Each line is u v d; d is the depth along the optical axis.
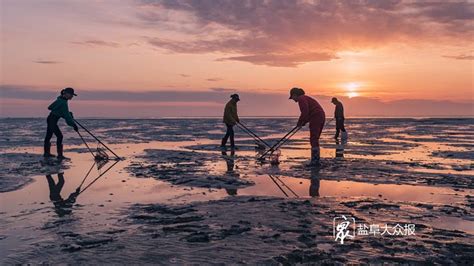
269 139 23.14
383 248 4.23
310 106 11.43
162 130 34.53
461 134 27.92
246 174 9.82
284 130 34.78
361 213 5.77
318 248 4.25
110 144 19.83
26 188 8.01
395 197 7.02
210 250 4.19
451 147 17.34
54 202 6.71
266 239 4.55
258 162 12.27
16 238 4.69
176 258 3.96
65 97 13.47
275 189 7.88
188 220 5.46
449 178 8.98
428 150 15.97
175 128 38.56
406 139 22.83
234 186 8.18
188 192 7.59
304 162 12.20
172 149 16.94
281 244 4.38
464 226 5.15
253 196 7.08
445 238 4.60
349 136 25.89
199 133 30.02
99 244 4.44
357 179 8.98
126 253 4.12
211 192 7.59
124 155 14.46
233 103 17.20
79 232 4.95
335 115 22.83
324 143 19.97
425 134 28.05
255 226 5.12
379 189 7.80
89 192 7.59
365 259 3.90
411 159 12.80
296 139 23.25
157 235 4.75
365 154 14.49
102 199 6.96
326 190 7.75
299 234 4.77
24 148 17.25
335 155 14.16
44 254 4.11
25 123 46.81
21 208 6.26
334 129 38.59
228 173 9.97
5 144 19.17
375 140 22.05
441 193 7.38
